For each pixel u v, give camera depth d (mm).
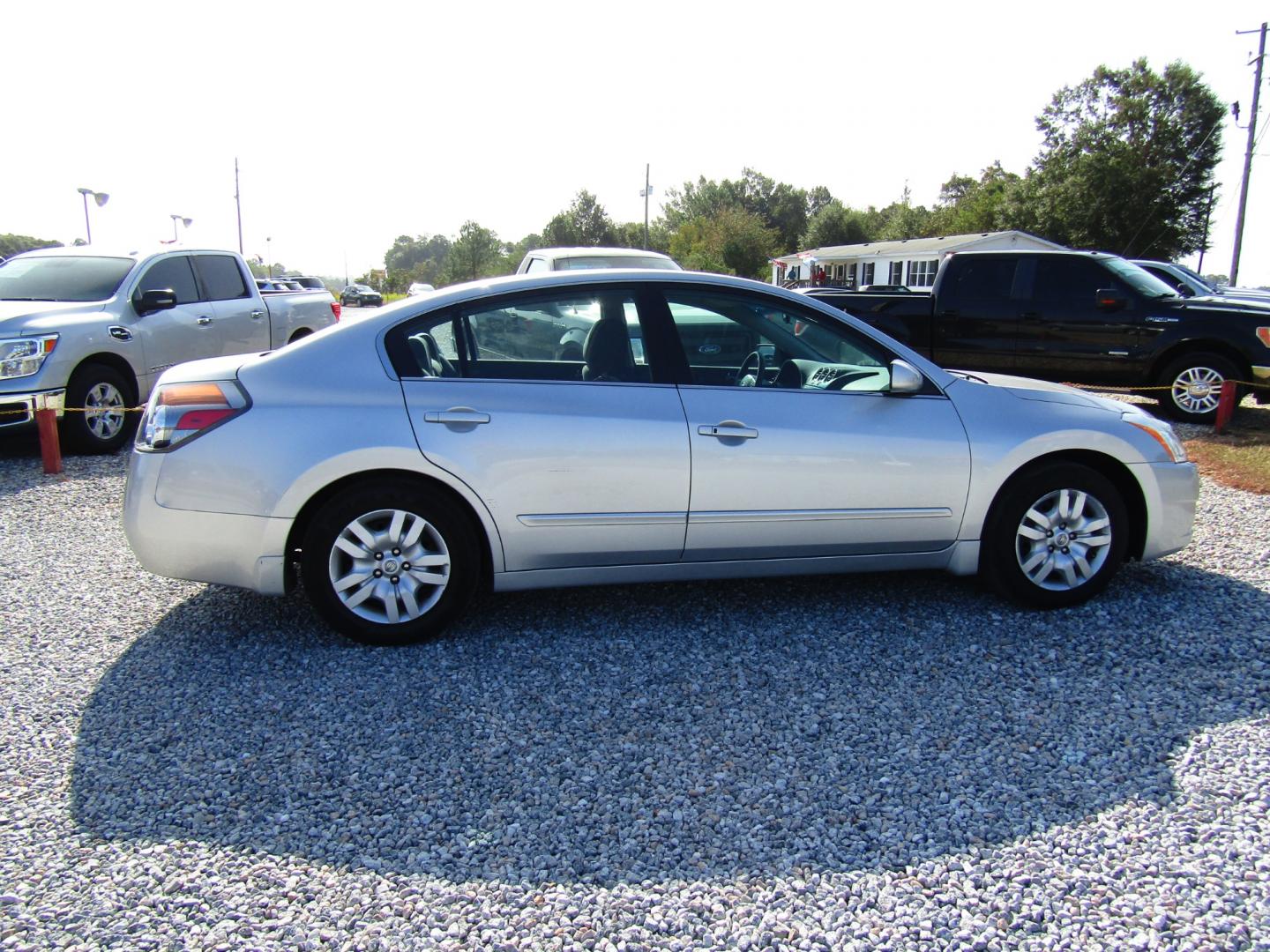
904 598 4586
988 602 4512
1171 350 10328
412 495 3918
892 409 4270
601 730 3303
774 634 4145
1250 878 2457
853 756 3113
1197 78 56156
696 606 4488
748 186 104750
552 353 4102
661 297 4211
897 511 4250
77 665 3852
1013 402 4410
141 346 9000
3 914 2340
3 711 3441
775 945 2240
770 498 4145
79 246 9758
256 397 3891
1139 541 4539
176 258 9891
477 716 3406
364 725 3334
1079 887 2439
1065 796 2865
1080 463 4477
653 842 2660
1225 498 6715
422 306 4062
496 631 4188
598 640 4086
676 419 4066
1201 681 3631
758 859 2580
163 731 3297
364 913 2357
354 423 3861
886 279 52250
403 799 2877
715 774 3016
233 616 4379
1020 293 10867
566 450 3971
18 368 7906
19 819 2766
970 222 66688
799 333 4320
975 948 2229
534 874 2521
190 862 2562
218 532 3854
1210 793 2861
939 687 3615
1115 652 3910
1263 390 9938
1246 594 4594
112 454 8695
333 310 12648
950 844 2637
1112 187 50781
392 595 3969
